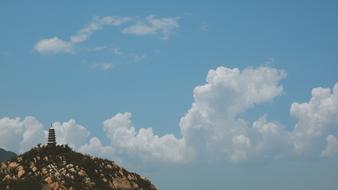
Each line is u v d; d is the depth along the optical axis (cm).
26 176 10069
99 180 10344
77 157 10931
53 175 9981
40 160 10600
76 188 9769
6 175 10125
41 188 9575
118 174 10875
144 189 10925
